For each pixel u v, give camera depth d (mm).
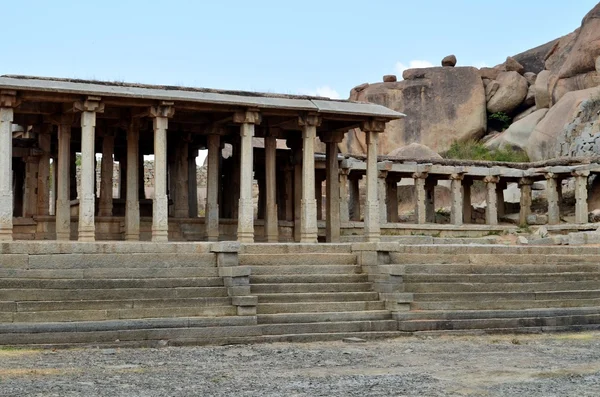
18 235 29438
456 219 43938
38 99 25531
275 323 20938
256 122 28344
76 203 33219
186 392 14125
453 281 24141
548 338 22062
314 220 29203
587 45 56906
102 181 30844
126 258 21688
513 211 51500
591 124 51594
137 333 19328
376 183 30453
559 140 53531
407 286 23328
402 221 49969
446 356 18672
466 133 63500
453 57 67688
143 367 16594
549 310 23688
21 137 35344
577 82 57656
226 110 28156
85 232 25641
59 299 19859
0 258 20484
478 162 44750
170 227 31312
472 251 25781
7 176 24969
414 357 18469
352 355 18625
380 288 23016
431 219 48156
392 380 15500
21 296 19578
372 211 30312
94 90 25703
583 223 42844
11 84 24703
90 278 20812
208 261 22344
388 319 22156
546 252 26922
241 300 20750
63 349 18578
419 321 22109
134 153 29141
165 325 19672
